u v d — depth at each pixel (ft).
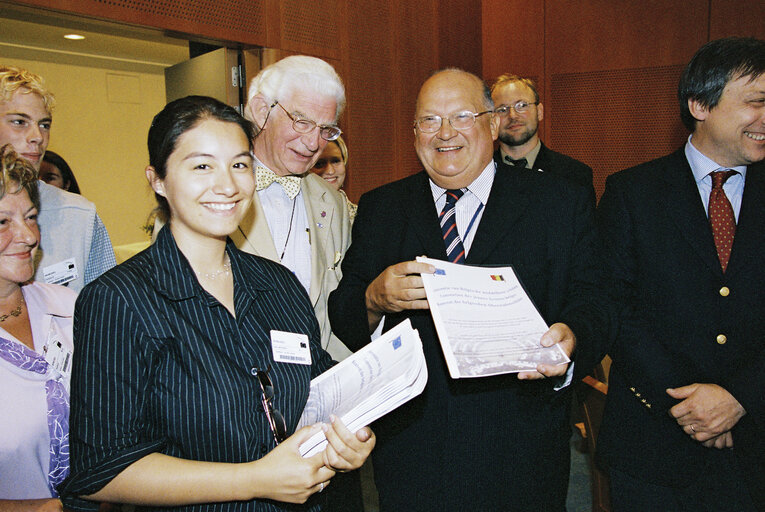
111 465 3.28
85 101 22.71
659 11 17.48
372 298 4.99
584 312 5.02
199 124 3.64
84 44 20.71
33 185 4.83
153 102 25.13
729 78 5.22
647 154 18.13
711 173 5.70
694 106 5.58
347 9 13.93
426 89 5.42
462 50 19.16
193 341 3.60
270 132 6.03
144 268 3.68
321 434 3.45
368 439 3.60
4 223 4.57
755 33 16.39
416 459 5.16
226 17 10.58
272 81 5.95
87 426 3.35
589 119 18.89
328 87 5.97
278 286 4.42
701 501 5.65
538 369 3.78
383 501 5.37
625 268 5.98
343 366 4.16
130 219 24.70
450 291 4.44
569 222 5.38
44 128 6.42
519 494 5.01
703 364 5.51
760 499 5.24
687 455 5.57
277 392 3.86
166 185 3.73
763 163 5.69
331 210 6.86
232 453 3.60
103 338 3.40
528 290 5.22
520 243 5.29
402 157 16.51
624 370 5.76
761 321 5.37
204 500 3.38
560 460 5.20
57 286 5.41
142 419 3.50
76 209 6.42
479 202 5.56
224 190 3.64
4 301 4.80
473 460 4.99
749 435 5.24
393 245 5.64
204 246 3.91
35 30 18.33
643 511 5.86
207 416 3.54
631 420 5.86
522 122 12.72
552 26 19.13
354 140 14.51
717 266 5.51
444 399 5.15
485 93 5.48
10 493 4.51
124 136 24.14
